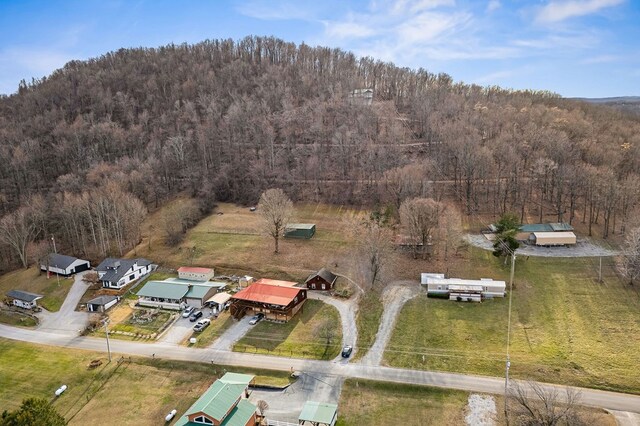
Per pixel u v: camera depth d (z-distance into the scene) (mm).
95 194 120500
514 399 60156
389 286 92312
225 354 74875
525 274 91812
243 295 86562
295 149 155625
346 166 143125
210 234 120062
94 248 120750
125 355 76000
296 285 92750
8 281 110250
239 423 55562
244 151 158125
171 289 93750
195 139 163375
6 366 75000
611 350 68812
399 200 114812
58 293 101688
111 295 97562
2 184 146000
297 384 66875
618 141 136000
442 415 59625
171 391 67250
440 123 152500
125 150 163875
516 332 75000
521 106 181875
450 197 124938
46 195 141375
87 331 84688
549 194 122562
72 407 64875
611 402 59375
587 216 114875
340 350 74312
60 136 171125
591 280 88000
